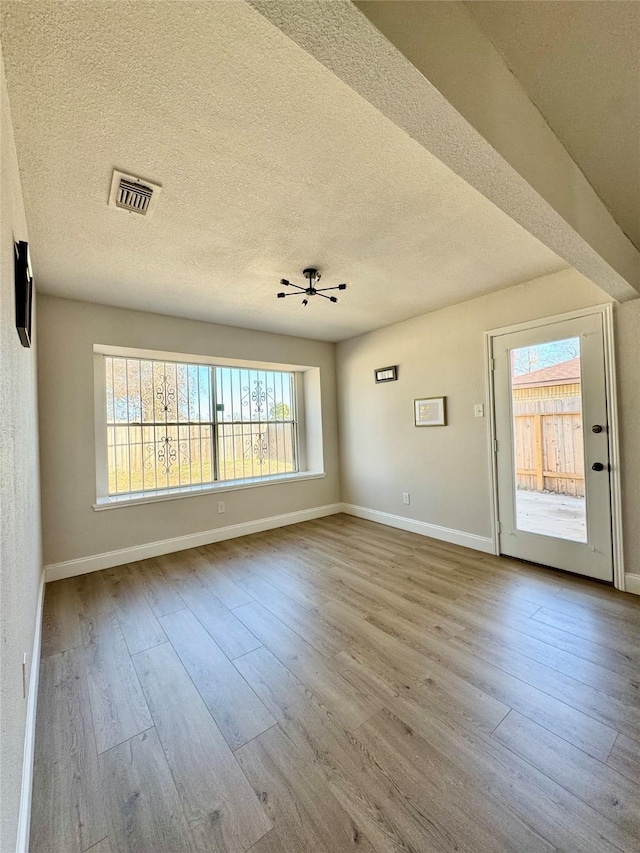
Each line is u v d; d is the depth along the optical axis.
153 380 3.96
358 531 4.29
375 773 1.32
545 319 2.98
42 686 1.80
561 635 2.12
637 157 1.57
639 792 1.22
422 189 1.81
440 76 0.92
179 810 1.21
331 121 1.38
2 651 0.83
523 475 3.20
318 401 5.07
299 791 1.26
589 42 1.08
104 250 2.32
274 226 2.12
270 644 2.12
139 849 1.10
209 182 1.72
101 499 3.49
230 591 2.80
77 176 1.63
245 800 1.24
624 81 1.22
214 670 1.90
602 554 2.74
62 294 3.07
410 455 4.19
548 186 1.41
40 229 2.05
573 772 1.30
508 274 2.92
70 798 1.25
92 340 3.31
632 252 2.28
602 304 2.68
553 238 1.68
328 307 3.62
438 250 2.47
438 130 1.05
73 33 1.03
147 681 1.83
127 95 1.24
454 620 2.31
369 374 4.66
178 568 3.28
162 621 2.39
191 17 1.00
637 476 2.57
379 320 4.14
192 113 1.33
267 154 1.55
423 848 1.08
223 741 1.47
